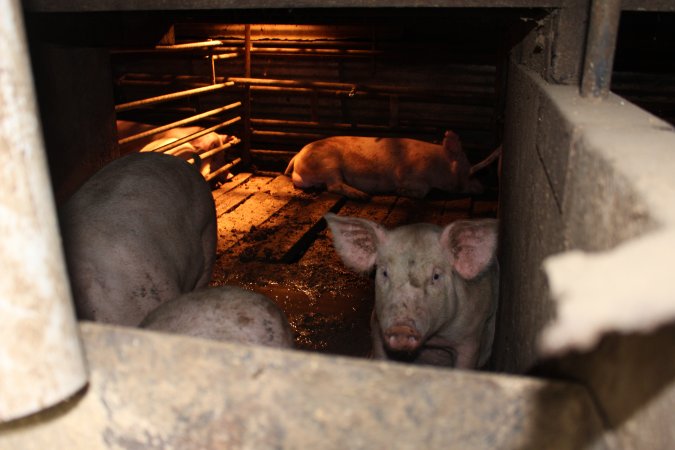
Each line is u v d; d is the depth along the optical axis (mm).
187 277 2973
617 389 721
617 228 775
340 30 7090
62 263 826
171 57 7691
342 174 6660
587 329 706
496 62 6500
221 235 5160
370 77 7266
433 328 2521
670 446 583
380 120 7383
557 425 786
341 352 3441
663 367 600
